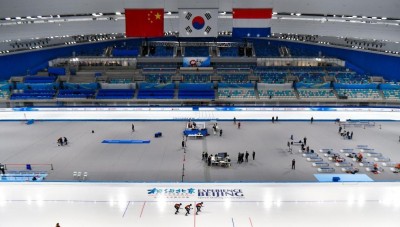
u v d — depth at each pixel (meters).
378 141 29.59
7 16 29.47
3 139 30.16
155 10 21.86
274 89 49.69
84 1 28.95
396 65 48.69
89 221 15.20
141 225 14.84
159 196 17.84
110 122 37.16
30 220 15.27
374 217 15.61
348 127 35.09
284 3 29.23
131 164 23.41
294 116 39.78
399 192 18.42
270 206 16.70
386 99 47.00
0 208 16.42
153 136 30.97
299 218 15.48
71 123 36.75
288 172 21.98
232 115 40.22
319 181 20.47
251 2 29.05
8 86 49.12
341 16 32.16
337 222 15.12
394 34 36.47
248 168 22.66
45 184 19.38
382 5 27.69
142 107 42.56
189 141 29.28
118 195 17.92
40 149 27.00
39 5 28.62
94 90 49.25
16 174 21.42
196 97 47.50
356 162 24.05
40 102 47.19
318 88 49.75
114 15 33.62
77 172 20.92
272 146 27.78
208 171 22.08
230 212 16.08
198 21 21.64
